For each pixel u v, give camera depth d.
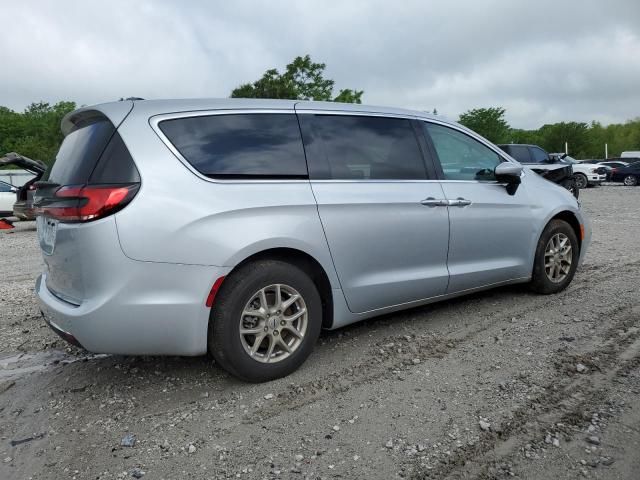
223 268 3.09
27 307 5.58
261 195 3.28
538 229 4.82
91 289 2.93
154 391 3.37
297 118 3.64
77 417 3.09
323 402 3.11
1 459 2.68
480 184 4.50
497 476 2.37
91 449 2.74
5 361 4.04
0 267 8.21
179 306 3.01
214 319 3.16
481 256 4.45
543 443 2.60
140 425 2.96
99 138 3.11
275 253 3.41
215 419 2.98
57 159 3.50
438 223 4.10
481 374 3.39
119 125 3.07
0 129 68.31
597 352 3.65
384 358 3.71
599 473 2.36
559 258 5.07
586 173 30.02
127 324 2.93
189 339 3.08
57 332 3.30
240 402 3.15
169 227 2.96
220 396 3.24
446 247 4.18
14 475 2.54
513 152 16.48
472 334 4.11
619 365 3.43
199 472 2.50
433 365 3.56
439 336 4.09
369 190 3.75
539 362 3.53
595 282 5.54
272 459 2.57
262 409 3.06
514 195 4.68
